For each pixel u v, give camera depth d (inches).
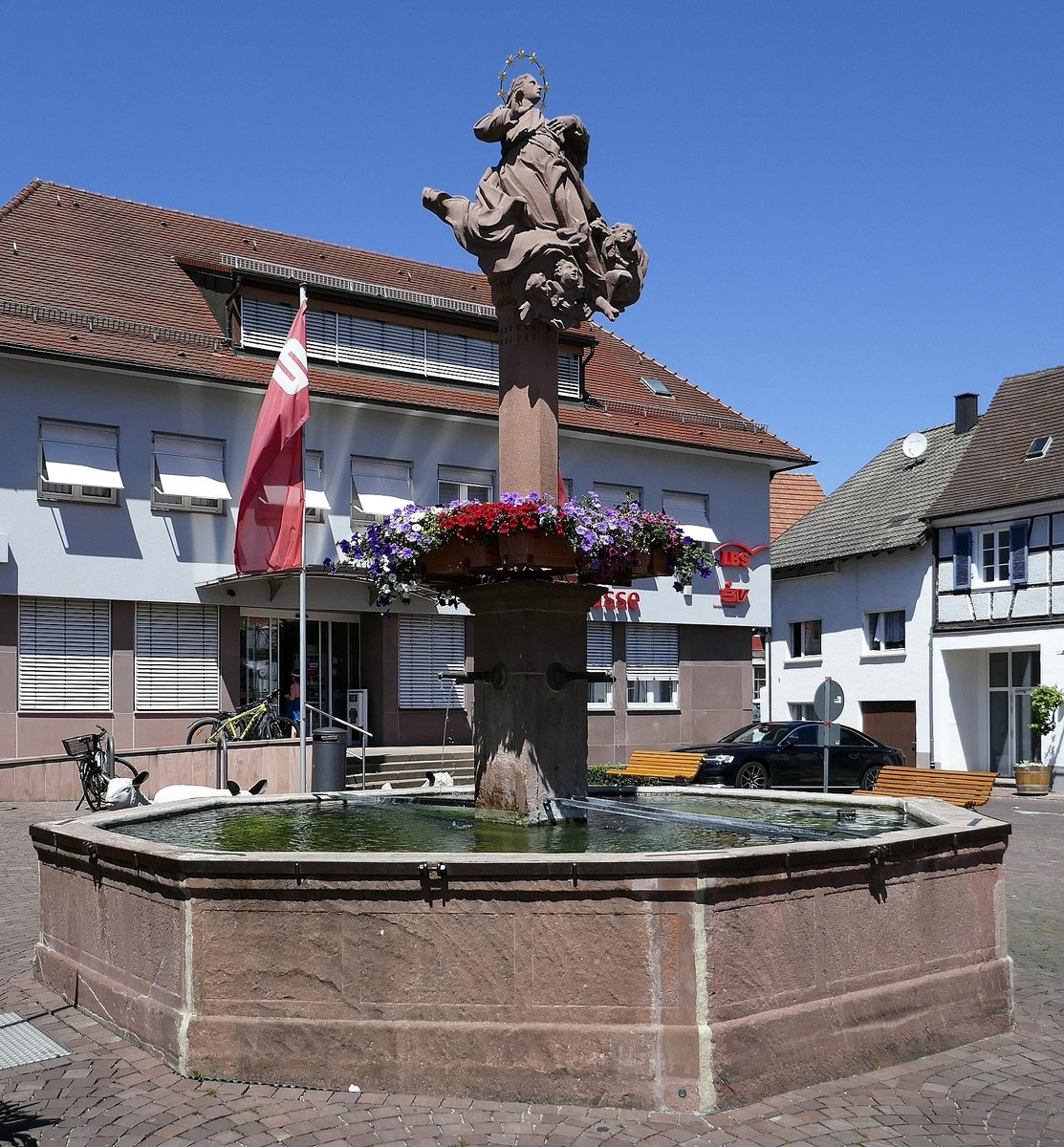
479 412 1103.0
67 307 965.2
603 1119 220.5
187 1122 217.5
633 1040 226.4
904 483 1552.7
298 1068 235.5
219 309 1062.4
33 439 895.7
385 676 1058.7
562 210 352.8
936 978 268.8
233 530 984.3
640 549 334.0
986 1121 223.0
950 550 1391.5
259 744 817.5
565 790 343.3
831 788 928.9
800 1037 240.1
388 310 1102.4
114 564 926.4
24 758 767.1
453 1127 215.5
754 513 1327.5
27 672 895.1
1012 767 1358.3
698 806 406.3
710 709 1278.3
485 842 305.4
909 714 1443.2
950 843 273.1
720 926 229.9
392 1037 232.7
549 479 354.0
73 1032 267.9
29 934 382.9
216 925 241.4
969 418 1553.9
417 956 233.5
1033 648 1334.9
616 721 1207.6
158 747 915.4
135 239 1107.9
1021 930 420.5
